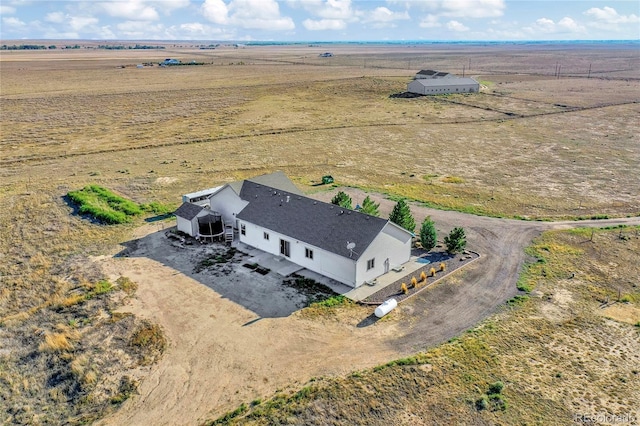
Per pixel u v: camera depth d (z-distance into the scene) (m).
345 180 53.19
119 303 27.53
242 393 20.20
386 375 20.91
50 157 64.06
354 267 28.56
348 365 21.75
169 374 21.48
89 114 94.69
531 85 136.88
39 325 25.53
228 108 101.94
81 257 33.88
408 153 66.00
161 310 26.73
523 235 37.22
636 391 20.09
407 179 53.84
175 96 116.56
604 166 58.34
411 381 20.55
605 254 33.75
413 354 22.44
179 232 38.09
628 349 23.00
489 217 41.41
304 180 52.94
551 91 124.38
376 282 29.72
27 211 42.88
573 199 46.53
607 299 27.58
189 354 22.86
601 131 78.38
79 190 48.31
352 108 102.00
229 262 32.84
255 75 166.50
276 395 19.95
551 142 71.50
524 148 68.19
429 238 34.09
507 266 31.86
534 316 25.80
